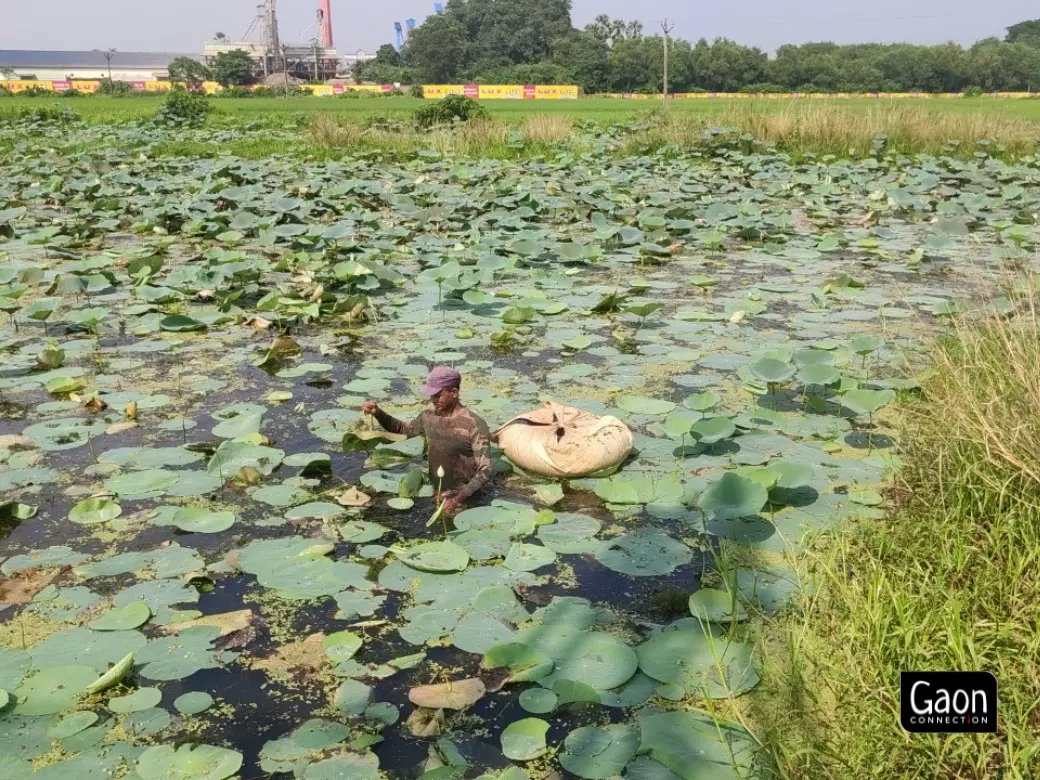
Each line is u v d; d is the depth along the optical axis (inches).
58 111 1284.4
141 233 438.9
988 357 184.7
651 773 100.6
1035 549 128.6
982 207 478.3
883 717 105.5
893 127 792.9
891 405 213.8
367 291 329.7
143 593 136.6
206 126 1157.1
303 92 3260.3
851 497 165.5
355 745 105.2
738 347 257.3
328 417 203.9
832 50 4220.0
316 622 131.0
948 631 114.4
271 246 394.9
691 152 782.5
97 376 234.7
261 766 102.0
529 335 270.5
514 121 1197.1
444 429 171.0
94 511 160.2
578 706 113.0
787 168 676.7
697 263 379.2
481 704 113.3
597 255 359.9
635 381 229.6
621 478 176.6
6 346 260.1
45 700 111.7
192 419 206.1
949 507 151.6
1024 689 110.0
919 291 324.2
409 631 127.6
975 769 99.4
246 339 268.5
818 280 345.4
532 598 137.1
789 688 114.9
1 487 170.6
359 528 156.6
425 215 433.7
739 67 3705.7
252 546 148.6
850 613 126.1
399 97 2849.4
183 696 113.7
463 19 4549.7
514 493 173.0
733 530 156.5
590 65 3676.2
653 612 134.3
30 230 439.5
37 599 134.9
